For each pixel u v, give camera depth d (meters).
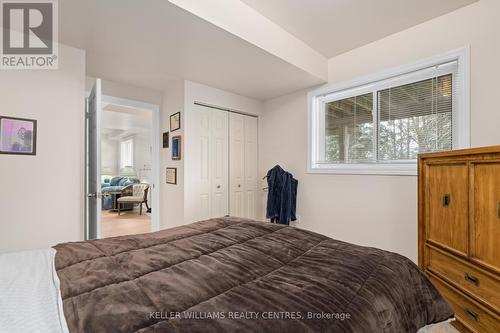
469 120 1.92
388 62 2.42
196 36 1.92
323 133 3.12
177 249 1.20
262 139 3.84
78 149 2.14
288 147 3.46
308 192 3.18
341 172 2.81
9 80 1.84
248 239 1.39
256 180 3.83
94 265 1.00
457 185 1.52
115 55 2.26
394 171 2.38
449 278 1.59
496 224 1.28
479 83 1.87
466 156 1.44
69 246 1.24
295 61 2.46
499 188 1.26
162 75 2.79
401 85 2.40
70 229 2.09
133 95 3.20
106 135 8.04
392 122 2.47
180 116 2.99
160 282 0.86
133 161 7.65
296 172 3.34
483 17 1.86
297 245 1.27
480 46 1.87
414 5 1.94
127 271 0.95
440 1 1.89
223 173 3.37
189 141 2.98
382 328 0.76
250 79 2.88
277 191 3.30
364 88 2.69
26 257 1.09
